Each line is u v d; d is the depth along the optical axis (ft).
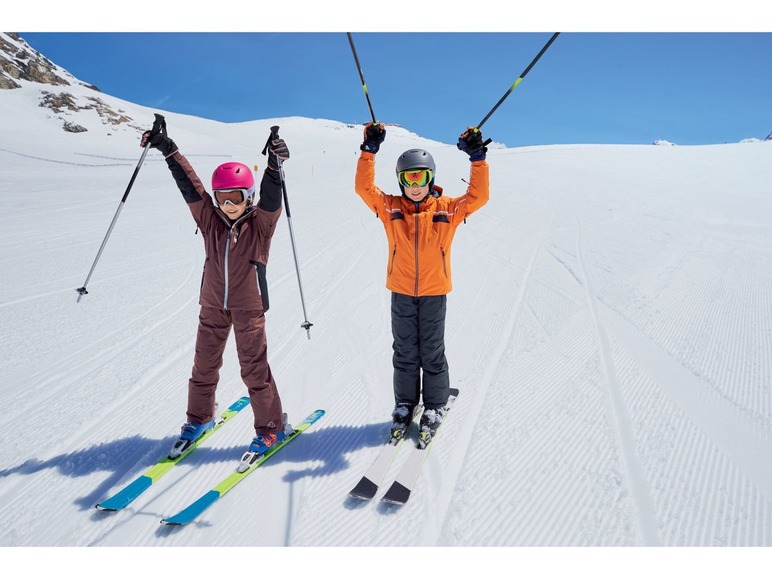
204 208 8.13
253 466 8.32
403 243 8.54
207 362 8.65
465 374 11.94
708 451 8.71
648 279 19.66
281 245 26.37
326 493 7.83
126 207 37.81
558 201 42.91
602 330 14.53
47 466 8.32
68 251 24.23
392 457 8.55
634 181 59.77
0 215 33.30
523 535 6.91
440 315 8.84
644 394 10.77
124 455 8.70
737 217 35.17
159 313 16.12
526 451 8.77
